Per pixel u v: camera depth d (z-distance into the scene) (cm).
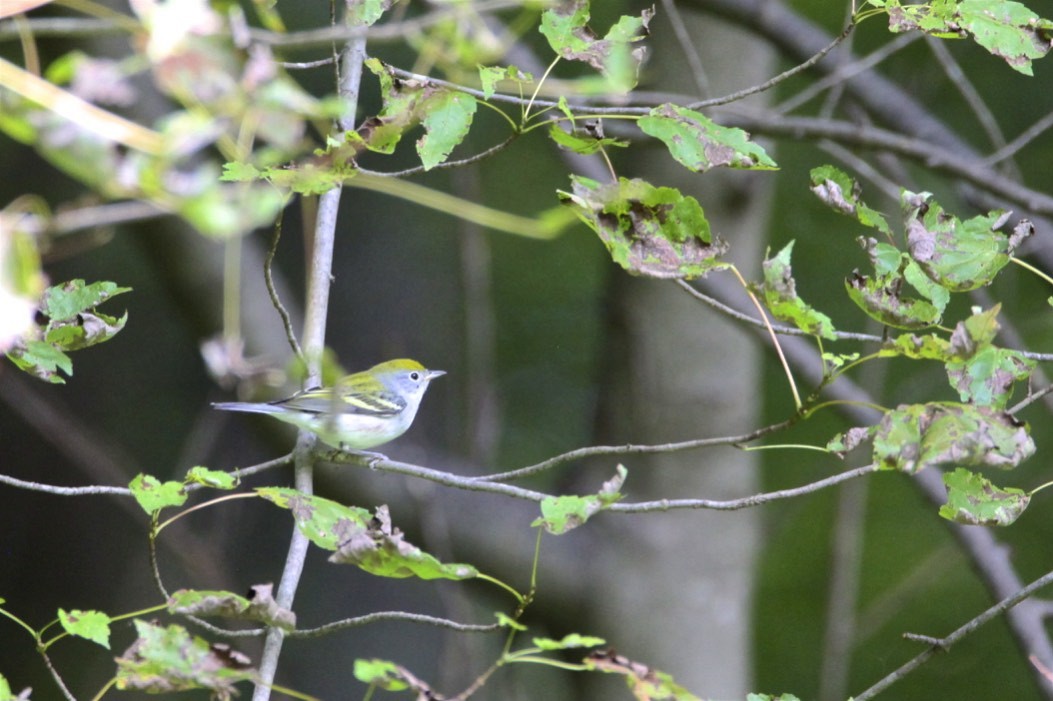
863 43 1441
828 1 1452
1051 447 1384
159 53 328
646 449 569
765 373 1486
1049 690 977
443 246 1673
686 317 1197
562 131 557
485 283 1326
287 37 405
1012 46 574
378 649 1673
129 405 1611
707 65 1241
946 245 536
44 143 321
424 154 563
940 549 1461
